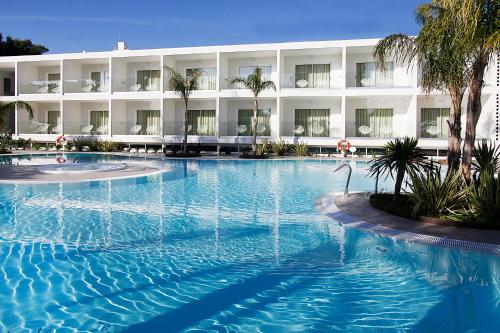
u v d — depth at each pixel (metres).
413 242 6.09
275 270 5.05
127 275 4.85
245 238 6.53
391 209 7.95
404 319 3.75
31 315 3.80
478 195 7.07
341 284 4.60
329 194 10.77
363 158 22.61
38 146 28.11
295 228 7.17
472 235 6.29
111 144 27.59
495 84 22.80
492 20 6.45
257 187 12.34
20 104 25.62
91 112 31.86
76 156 24.09
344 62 24.72
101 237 6.56
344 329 3.56
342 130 24.83
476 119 8.14
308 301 4.14
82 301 4.11
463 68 8.10
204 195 10.80
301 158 22.31
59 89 29.62
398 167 8.42
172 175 15.19
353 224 7.25
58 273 4.89
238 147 26.67
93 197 10.27
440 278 4.78
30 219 7.79
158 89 30.12
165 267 5.14
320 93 25.27
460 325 3.64
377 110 26.47
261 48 26.00
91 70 31.34
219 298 4.21
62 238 6.48
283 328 3.58
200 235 6.71
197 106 29.44
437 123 25.42
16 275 4.83
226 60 28.09
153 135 28.12
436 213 7.26
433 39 7.43
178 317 3.78
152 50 27.84
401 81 25.20
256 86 23.77
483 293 4.34
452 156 9.12
